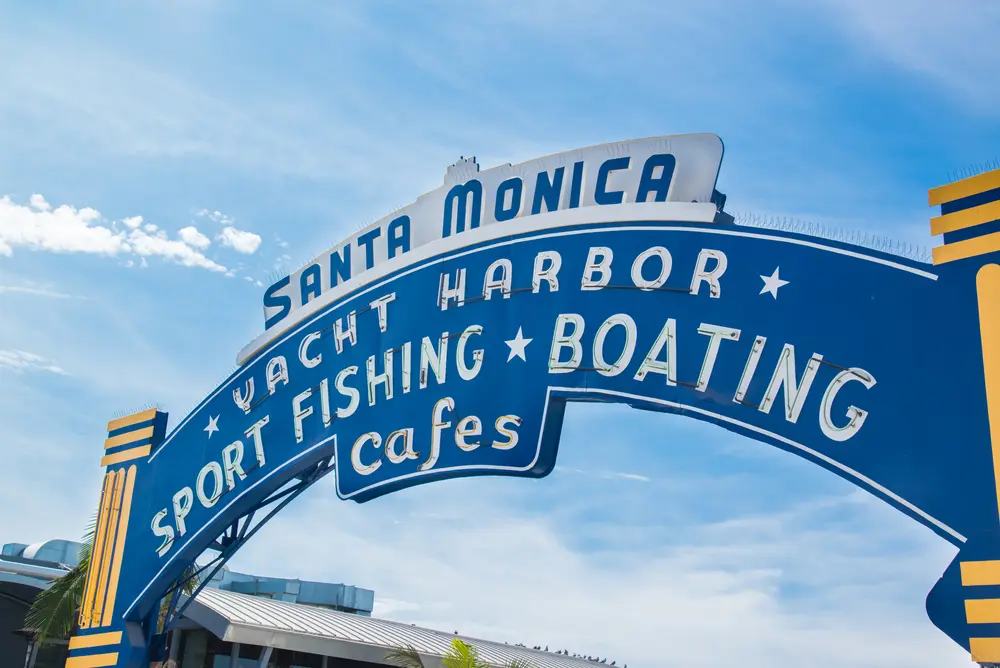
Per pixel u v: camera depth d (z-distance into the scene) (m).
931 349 12.33
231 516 19.62
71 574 26.73
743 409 13.59
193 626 29.02
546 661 37.47
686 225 14.91
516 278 16.55
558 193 16.55
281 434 19.14
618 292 15.28
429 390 17.08
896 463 12.19
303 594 39.84
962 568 11.44
